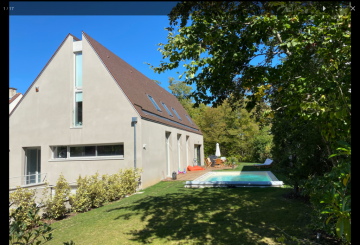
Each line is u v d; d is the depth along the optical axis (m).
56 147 14.12
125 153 12.59
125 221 6.84
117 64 15.67
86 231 6.23
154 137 14.41
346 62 3.21
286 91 4.22
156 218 6.93
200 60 4.59
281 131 8.05
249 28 4.23
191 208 7.80
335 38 3.18
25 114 14.38
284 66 4.48
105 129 12.98
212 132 30.86
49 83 14.17
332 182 2.86
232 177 16.73
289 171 8.03
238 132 31.08
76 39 14.41
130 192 11.41
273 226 5.78
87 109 13.35
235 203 8.15
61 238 5.80
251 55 4.94
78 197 8.88
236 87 5.79
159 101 19.30
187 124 23.83
